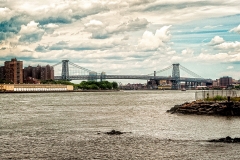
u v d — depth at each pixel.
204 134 55.44
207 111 85.25
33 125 69.75
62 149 44.88
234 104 83.31
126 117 86.12
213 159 39.22
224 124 67.12
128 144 47.69
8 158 40.44
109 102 168.00
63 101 179.75
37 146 46.78
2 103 159.38
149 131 59.69
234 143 46.81
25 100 191.12
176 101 174.88
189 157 40.16
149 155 41.44
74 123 73.25
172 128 62.97
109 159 39.84
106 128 64.62
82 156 41.22
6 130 62.00
